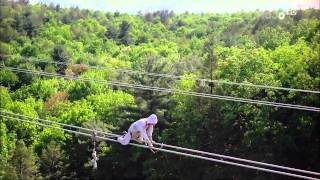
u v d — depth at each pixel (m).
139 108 56.66
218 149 50.44
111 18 121.50
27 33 99.38
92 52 101.56
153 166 51.78
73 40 103.56
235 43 83.88
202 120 51.81
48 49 94.25
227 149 50.50
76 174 55.19
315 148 47.56
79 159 54.91
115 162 53.06
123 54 98.88
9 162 59.19
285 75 52.31
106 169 54.00
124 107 57.56
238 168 48.28
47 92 88.62
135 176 53.09
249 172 47.97
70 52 95.81
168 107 57.16
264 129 47.38
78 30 105.88
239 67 54.38
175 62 72.06
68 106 81.06
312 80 49.62
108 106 72.69
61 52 93.00
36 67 91.62
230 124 50.53
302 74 50.22
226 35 94.19
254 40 82.00
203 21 116.62
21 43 94.19
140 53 97.00
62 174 55.06
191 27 115.25
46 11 109.19
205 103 52.38
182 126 52.38
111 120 64.06
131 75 66.38
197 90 52.78
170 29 116.62
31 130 73.19
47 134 68.81
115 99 74.19
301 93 49.69
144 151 52.31
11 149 68.81
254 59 54.41
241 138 50.44
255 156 47.31
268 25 91.88
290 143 46.62
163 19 122.06
